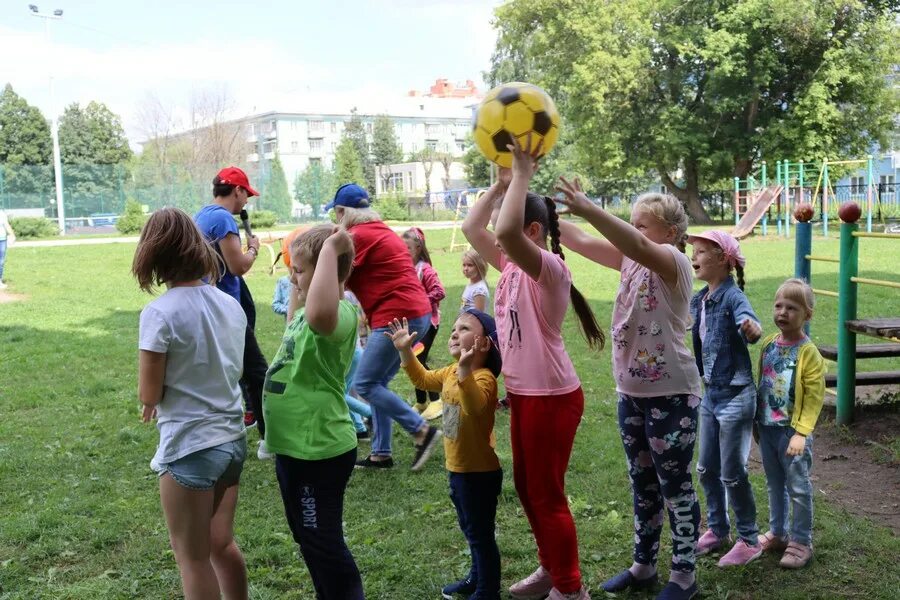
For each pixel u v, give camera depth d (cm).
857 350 607
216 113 6531
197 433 288
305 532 305
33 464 554
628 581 362
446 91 11550
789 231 2931
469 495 334
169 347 283
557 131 311
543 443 321
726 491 405
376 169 8250
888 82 3534
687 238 361
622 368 343
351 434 316
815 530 417
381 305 494
